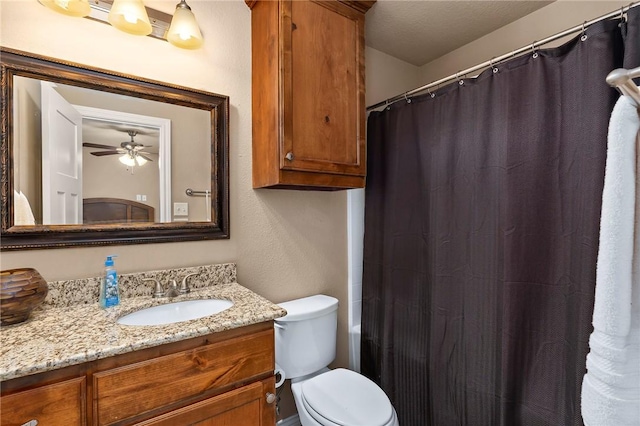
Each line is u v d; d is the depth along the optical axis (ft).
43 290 3.14
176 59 4.33
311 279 5.80
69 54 3.67
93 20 3.80
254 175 4.94
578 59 3.54
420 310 5.37
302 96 4.42
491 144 4.35
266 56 4.56
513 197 4.06
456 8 5.41
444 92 5.01
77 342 2.60
